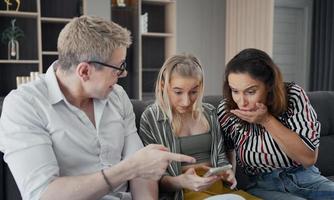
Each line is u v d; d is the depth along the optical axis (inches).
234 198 44.4
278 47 181.8
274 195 54.2
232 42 183.2
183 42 187.6
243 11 173.2
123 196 46.2
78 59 40.5
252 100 49.4
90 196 36.9
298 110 51.6
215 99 66.3
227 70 51.9
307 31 184.9
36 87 42.8
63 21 148.8
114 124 47.1
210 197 45.0
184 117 54.9
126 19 164.4
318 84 173.3
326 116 78.9
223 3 192.5
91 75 40.9
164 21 177.2
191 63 52.3
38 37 141.9
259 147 53.2
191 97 52.8
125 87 167.8
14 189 50.0
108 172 37.3
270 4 155.9
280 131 49.7
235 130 55.6
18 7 143.8
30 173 36.8
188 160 37.7
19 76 151.5
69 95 44.0
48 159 38.3
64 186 36.5
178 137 53.2
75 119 43.4
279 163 53.9
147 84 176.7
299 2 181.0
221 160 54.4
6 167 49.9
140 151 38.2
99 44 39.6
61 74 43.3
